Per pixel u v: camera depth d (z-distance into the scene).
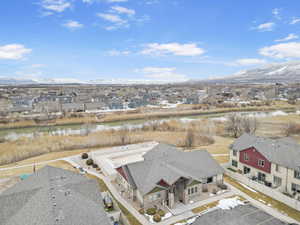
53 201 18.11
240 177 31.19
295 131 63.59
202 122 78.44
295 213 23.30
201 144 53.88
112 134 63.53
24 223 16.27
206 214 18.69
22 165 40.84
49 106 116.75
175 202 25.50
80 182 22.39
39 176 23.73
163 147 36.50
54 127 81.38
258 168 31.19
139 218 22.47
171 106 127.88
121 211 23.14
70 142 56.06
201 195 26.94
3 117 90.69
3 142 58.72
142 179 25.77
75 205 18.20
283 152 29.08
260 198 26.44
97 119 92.88
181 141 55.09
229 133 65.81
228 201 25.28
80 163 40.88
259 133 62.81
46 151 50.19
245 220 17.16
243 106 121.56
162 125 74.62
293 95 162.88
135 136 60.44
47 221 15.70
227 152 46.06
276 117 88.50
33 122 85.19
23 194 19.75
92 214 17.78
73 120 90.00
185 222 21.64
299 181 25.88
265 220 17.28
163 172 25.97
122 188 29.17
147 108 118.62
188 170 28.25
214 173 28.91
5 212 17.92
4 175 35.94
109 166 37.16
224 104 128.38
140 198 24.56
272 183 29.16
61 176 23.61
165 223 21.58
